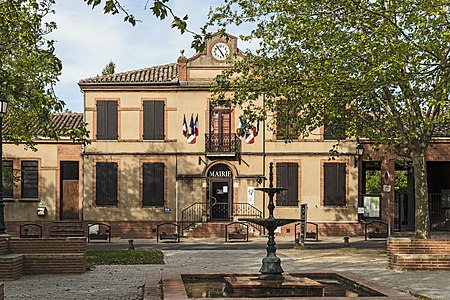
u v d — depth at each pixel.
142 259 22.53
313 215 38.06
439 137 38.56
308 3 21.52
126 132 38.47
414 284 15.93
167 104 38.50
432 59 19.41
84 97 38.66
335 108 20.92
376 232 36.38
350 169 38.22
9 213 38.34
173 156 38.31
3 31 19.89
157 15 8.62
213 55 38.44
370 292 13.21
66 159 38.69
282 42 24.20
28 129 26.98
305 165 38.22
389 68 18.95
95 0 9.02
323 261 22.03
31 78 22.50
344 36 20.62
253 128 25.58
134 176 38.31
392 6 19.50
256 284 13.27
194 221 37.94
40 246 18.48
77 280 16.86
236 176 38.09
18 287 15.46
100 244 33.03
